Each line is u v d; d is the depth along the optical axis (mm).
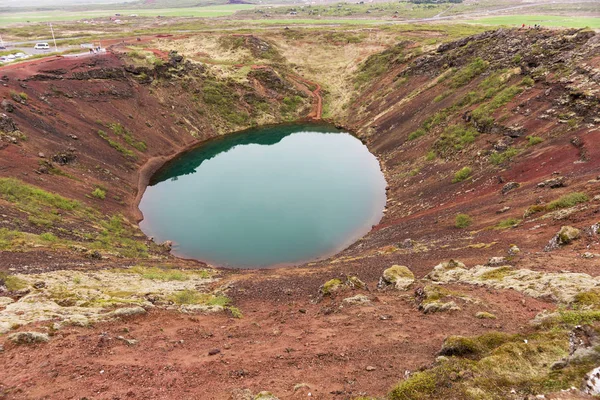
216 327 13766
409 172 50625
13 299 14859
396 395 6648
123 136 60594
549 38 51625
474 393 6375
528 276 14477
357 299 15453
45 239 26266
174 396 8188
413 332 11352
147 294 17594
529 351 7371
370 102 81625
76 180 43906
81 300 14781
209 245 38875
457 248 23172
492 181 35844
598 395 5582
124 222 41406
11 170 37656
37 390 8180
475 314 12031
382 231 37094
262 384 8805
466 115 50844
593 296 10500
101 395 8070
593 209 20000
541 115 40656
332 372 9297
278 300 18641
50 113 52938
